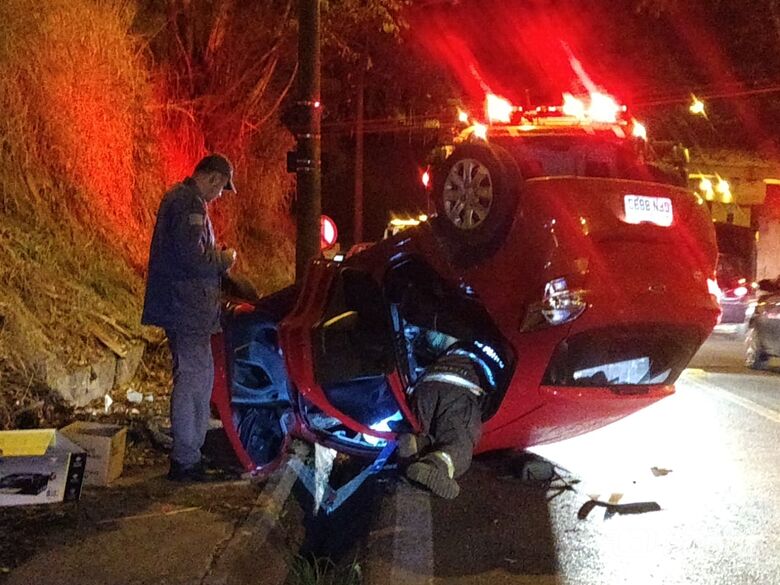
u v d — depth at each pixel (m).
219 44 17.25
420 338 5.93
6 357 7.08
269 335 6.69
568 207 5.31
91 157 11.25
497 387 5.59
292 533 5.88
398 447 5.71
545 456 7.73
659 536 5.80
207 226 5.99
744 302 17.80
